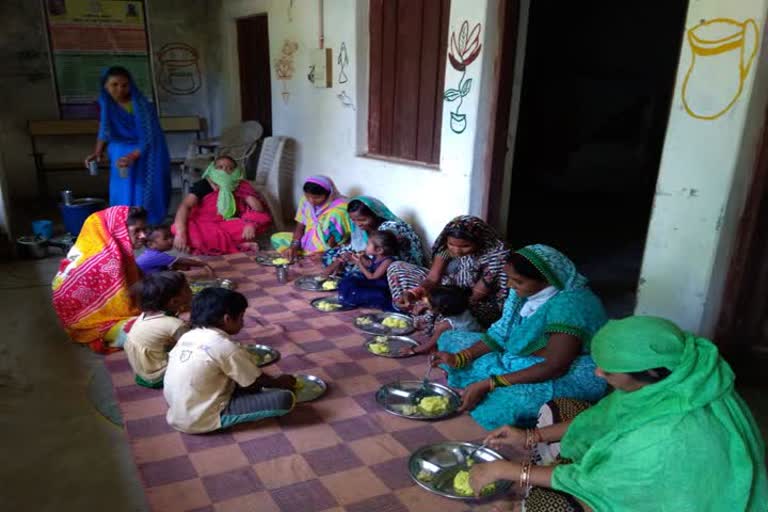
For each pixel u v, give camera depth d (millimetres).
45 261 4895
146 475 2170
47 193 7355
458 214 4059
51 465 2287
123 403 2662
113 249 3223
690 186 2852
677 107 2828
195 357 2361
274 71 6359
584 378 2375
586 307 2340
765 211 2789
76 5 7141
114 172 5359
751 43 2539
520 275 2408
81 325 3211
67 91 7328
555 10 7383
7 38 6879
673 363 1399
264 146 6379
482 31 3619
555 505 1587
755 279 2889
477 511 2004
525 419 2371
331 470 2217
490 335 2715
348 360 3096
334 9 5062
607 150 7949
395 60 4625
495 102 3740
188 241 4898
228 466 2229
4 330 3523
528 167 8109
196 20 7934
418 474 2180
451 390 2750
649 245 3072
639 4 7297
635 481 1410
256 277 4383
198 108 8328
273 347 3229
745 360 3006
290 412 2600
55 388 2854
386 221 4070
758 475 1395
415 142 4566
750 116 2643
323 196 4551
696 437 1351
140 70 7738
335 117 5355
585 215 6957
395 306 3689
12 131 7137
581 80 7707
